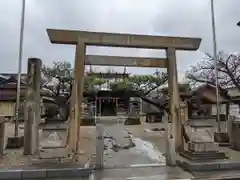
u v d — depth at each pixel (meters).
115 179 5.90
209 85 26.59
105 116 26.88
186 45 9.24
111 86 28.66
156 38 9.05
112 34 8.80
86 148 9.59
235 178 5.98
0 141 8.40
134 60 9.16
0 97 25.92
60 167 6.40
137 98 29.67
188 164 6.75
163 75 29.16
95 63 8.96
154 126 18.03
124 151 9.16
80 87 8.54
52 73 26.84
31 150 8.52
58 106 21.20
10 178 6.08
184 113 18.66
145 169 6.76
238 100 23.73
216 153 7.41
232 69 24.88
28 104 8.72
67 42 8.75
